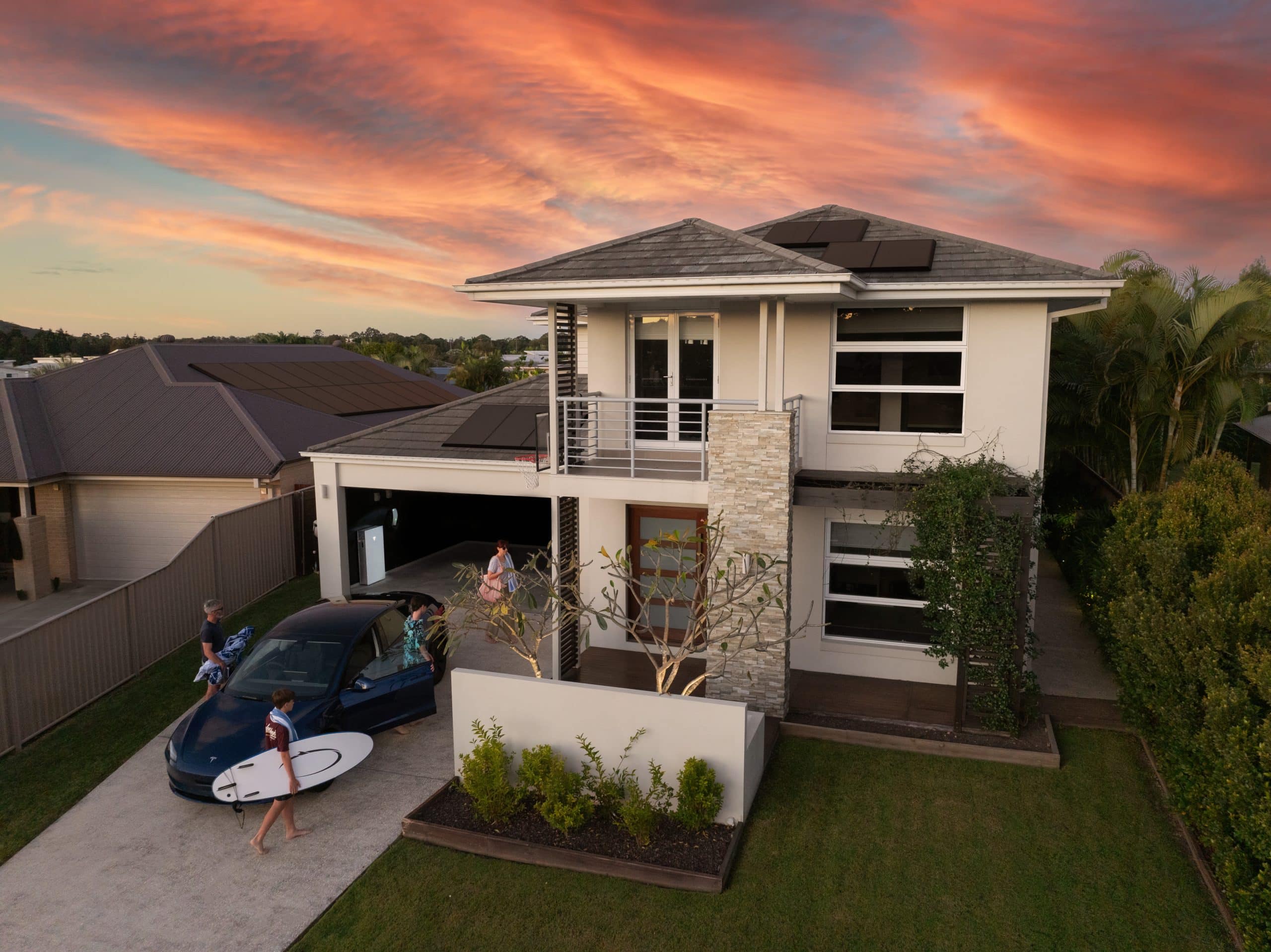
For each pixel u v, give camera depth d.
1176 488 11.42
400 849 8.78
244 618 15.98
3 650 10.77
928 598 10.78
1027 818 9.01
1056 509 20.73
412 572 19.83
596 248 12.27
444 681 12.99
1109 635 11.93
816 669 12.88
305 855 8.72
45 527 18.95
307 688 10.34
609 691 9.06
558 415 12.98
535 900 7.92
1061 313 13.16
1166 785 9.41
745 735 8.67
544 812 8.66
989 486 10.32
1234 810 6.90
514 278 11.85
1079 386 18.34
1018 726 10.58
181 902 8.03
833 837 8.73
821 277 10.28
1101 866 8.22
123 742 11.18
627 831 8.73
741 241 11.62
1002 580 10.26
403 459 16.05
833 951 7.21
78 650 12.07
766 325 10.90
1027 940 7.29
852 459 12.45
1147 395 17.27
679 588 10.43
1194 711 8.15
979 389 11.87
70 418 20.89
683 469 12.48
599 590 14.02
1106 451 19.83
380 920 7.72
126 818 9.47
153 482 19.39
